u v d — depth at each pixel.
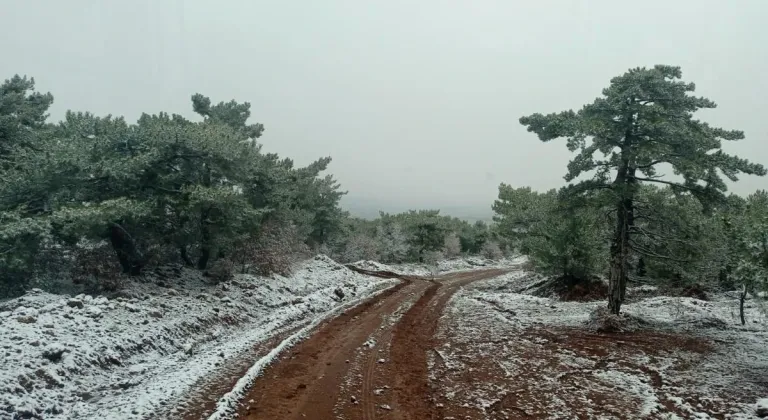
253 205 25.06
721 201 14.94
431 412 9.00
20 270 16.48
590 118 15.58
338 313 19.69
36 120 25.70
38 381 9.23
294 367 11.66
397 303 22.98
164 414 8.39
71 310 12.87
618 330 15.29
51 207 16.67
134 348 12.14
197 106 29.31
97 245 19.12
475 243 70.94
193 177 20.64
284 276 26.38
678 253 17.61
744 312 18.41
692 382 10.27
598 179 16.38
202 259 22.69
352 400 9.59
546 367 11.78
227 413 8.55
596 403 9.32
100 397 9.41
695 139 14.28
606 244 24.72
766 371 10.88
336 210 46.91
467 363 12.32
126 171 17.02
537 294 28.09
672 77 15.92
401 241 54.50
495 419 8.62
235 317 17.09
